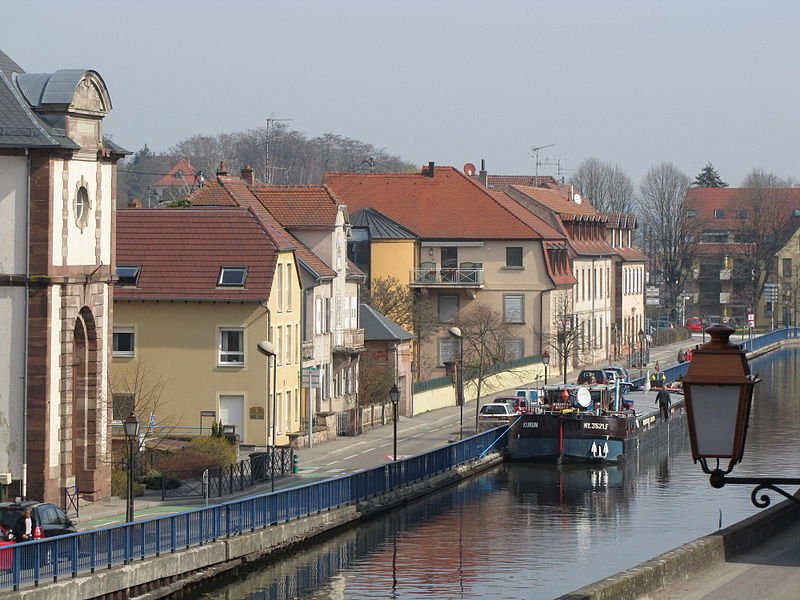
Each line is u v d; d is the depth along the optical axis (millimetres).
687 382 22266
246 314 102438
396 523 80000
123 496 77875
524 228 162500
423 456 91250
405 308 153125
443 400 137375
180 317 103062
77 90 72875
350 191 168625
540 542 74688
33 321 71125
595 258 191000
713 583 26797
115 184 78750
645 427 120000
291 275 107750
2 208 71125
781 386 178250
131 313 103375
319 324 116312
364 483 80938
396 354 126875
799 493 35562
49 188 70938
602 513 84875
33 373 71312
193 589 60719
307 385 103562
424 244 162625
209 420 102812
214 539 63531
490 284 162875
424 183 168625
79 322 75125
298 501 72062
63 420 72938
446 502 88375
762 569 28188
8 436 71438
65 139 71625
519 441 108500
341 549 71812
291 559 68812
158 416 103062
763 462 109312
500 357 154750
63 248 72312
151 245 104750
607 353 198875
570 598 22422
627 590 23938
